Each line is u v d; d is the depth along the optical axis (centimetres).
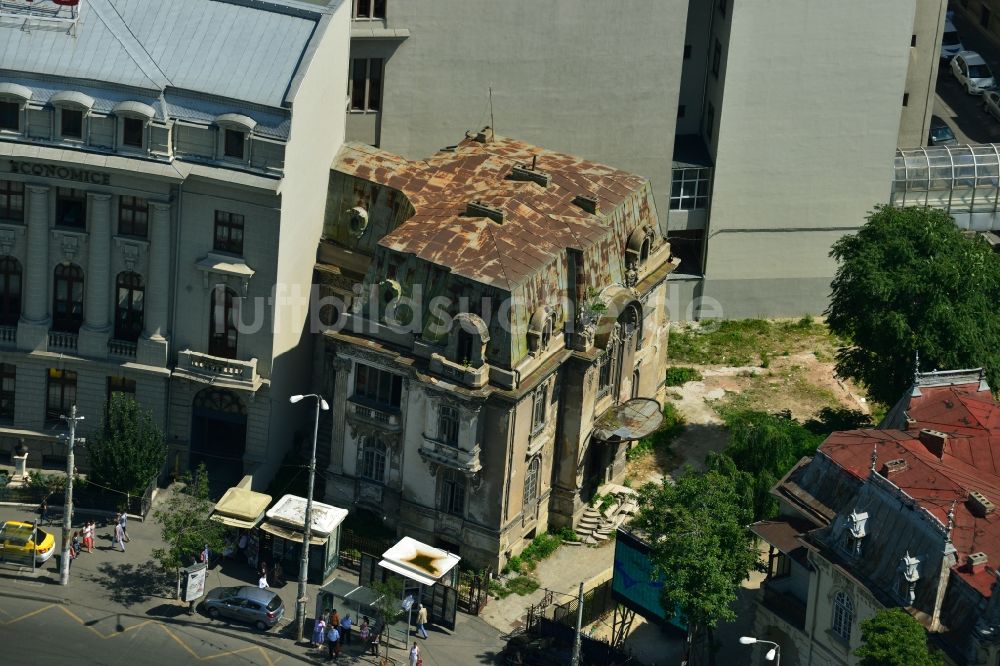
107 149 16512
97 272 16962
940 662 13212
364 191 17638
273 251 16738
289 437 17962
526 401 16412
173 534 16075
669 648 16175
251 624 16038
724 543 15162
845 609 14362
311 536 16412
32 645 15538
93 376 17350
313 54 16700
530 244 16625
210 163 16550
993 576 13612
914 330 17675
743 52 19638
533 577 16962
